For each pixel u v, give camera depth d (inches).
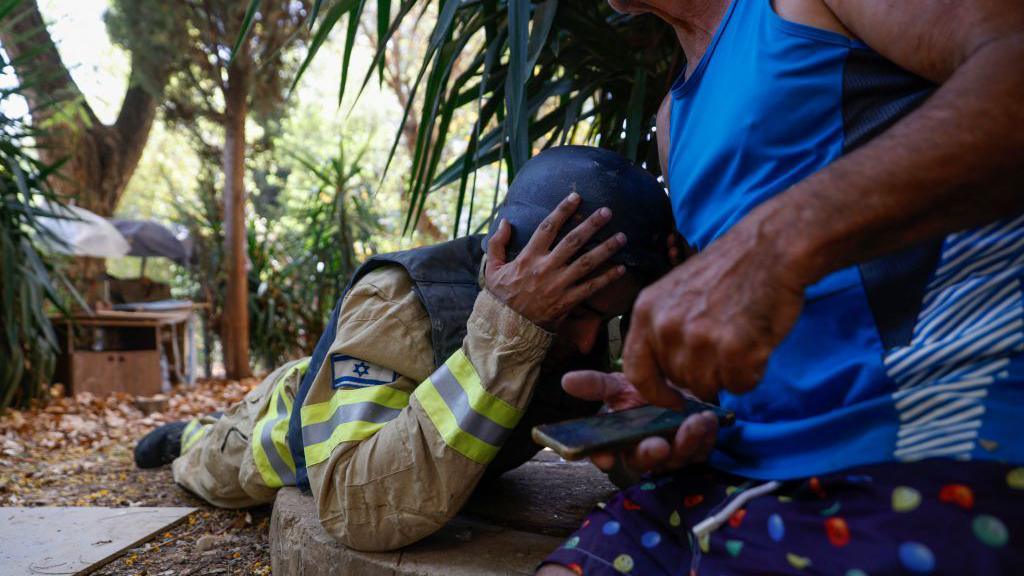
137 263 709.3
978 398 31.9
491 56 74.6
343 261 331.0
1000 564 30.1
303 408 59.7
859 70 36.6
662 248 51.8
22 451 152.6
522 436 60.7
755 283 29.4
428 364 56.9
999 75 27.7
